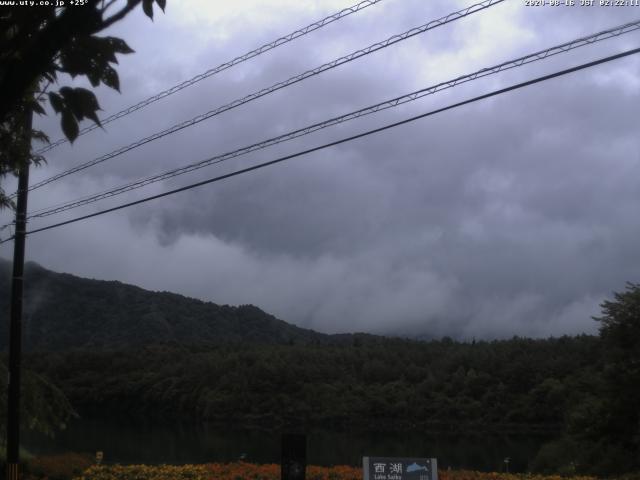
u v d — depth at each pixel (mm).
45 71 2938
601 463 28516
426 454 50406
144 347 112875
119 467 19203
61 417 18938
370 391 86375
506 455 50250
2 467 17125
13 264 15414
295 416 81312
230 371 90188
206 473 18344
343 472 18219
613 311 30750
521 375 81750
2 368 18328
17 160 3984
